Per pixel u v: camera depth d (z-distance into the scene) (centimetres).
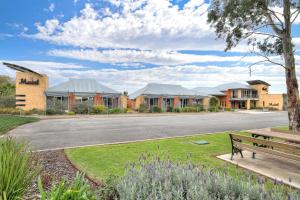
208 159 625
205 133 1209
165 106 3856
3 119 1747
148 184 278
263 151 538
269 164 579
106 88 3478
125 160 598
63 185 242
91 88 3319
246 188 266
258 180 306
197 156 658
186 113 3353
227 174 340
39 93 2706
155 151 714
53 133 1180
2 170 265
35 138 1007
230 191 264
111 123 1766
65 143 885
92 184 411
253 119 2370
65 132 1224
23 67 2442
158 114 3011
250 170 525
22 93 2623
